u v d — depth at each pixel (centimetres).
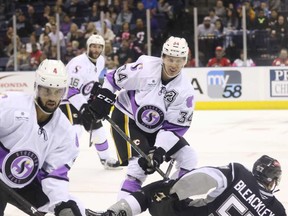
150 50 2142
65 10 2483
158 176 1118
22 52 2234
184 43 757
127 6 2333
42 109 574
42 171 604
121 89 827
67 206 575
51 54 2208
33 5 2638
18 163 587
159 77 784
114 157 1336
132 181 787
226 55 2145
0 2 2594
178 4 2389
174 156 823
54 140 587
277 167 606
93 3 2483
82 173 1174
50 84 555
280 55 2091
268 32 2105
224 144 1475
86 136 1634
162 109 789
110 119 780
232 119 1902
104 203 947
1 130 577
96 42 1131
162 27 2245
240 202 597
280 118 1894
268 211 598
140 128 810
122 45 2153
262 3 2217
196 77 2145
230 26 2186
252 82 2112
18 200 584
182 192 609
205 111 2117
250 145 1453
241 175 598
